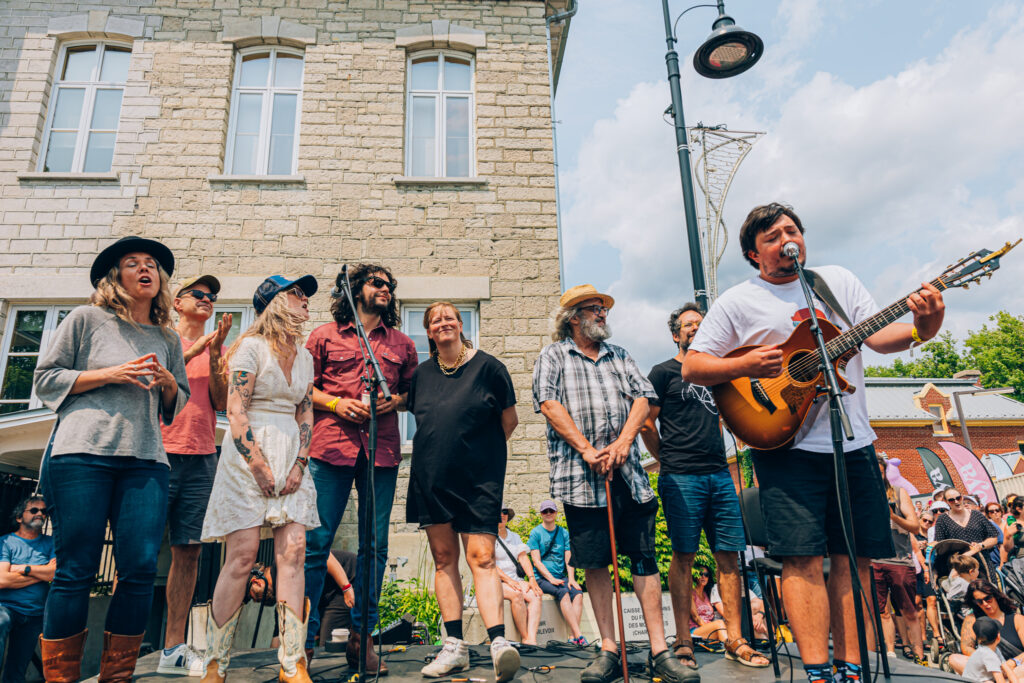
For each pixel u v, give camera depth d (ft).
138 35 27.89
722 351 9.39
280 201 26.50
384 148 27.61
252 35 28.27
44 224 25.58
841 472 7.61
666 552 20.40
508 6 29.99
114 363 9.64
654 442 13.42
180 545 11.47
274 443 9.13
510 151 28.04
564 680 10.43
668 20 25.05
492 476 10.96
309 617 10.64
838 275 9.28
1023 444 71.36
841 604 8.59
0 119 26.58
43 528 17.04
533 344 25.76
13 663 15.52
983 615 20.76
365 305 12.46
